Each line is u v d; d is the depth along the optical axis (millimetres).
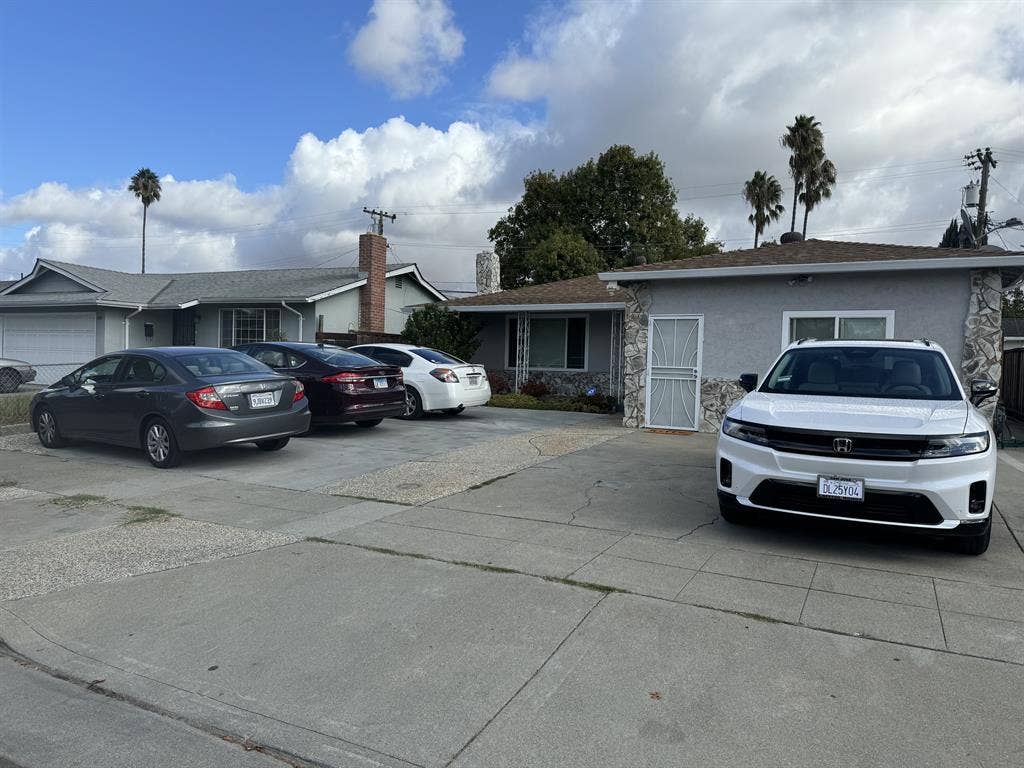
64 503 7035
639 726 3053
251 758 2945
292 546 5605
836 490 5027
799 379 6539
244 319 22859
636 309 12633
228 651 3857
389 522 6262
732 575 4844
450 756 2889
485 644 3855
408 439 10961
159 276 27531
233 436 8430
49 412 9906
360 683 3486
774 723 3055
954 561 5168
